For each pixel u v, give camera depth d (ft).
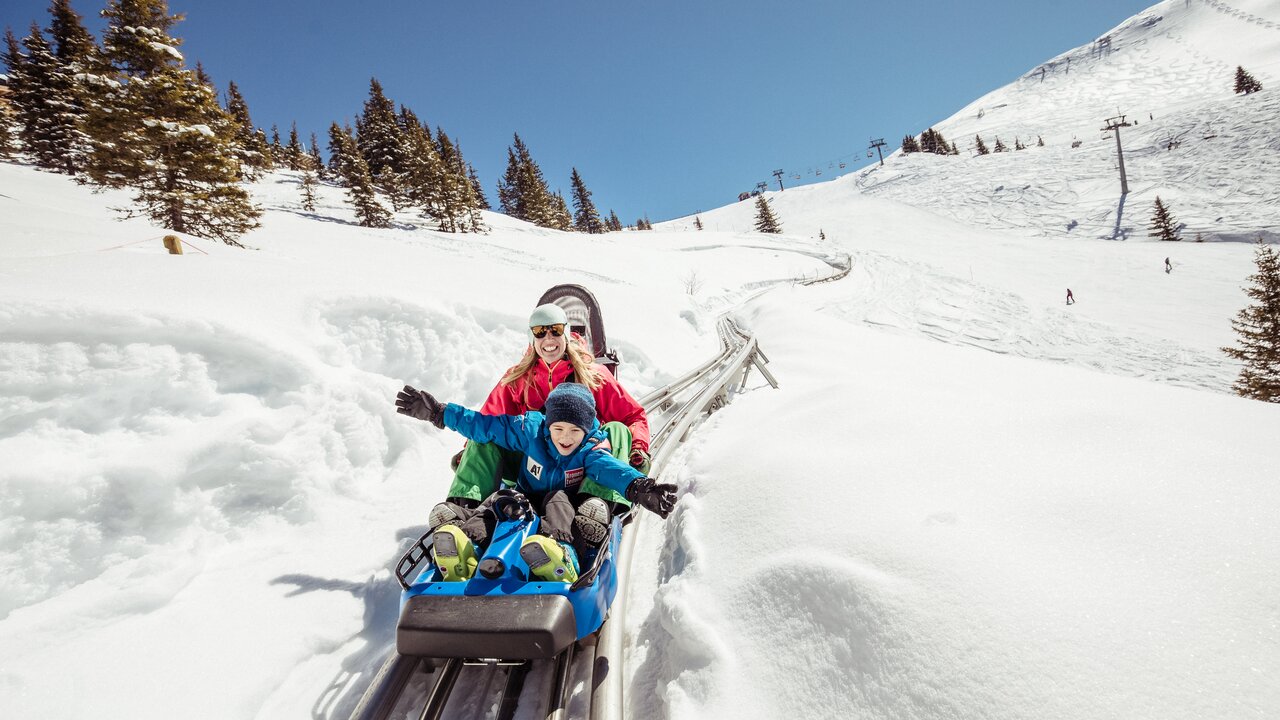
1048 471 9.36
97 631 8.79
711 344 57.72
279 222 91.40
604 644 8.33
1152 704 5.06
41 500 10.02
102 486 10.59
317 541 11.73
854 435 12.84
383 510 13.05
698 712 7.28
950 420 12.46
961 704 5.74
